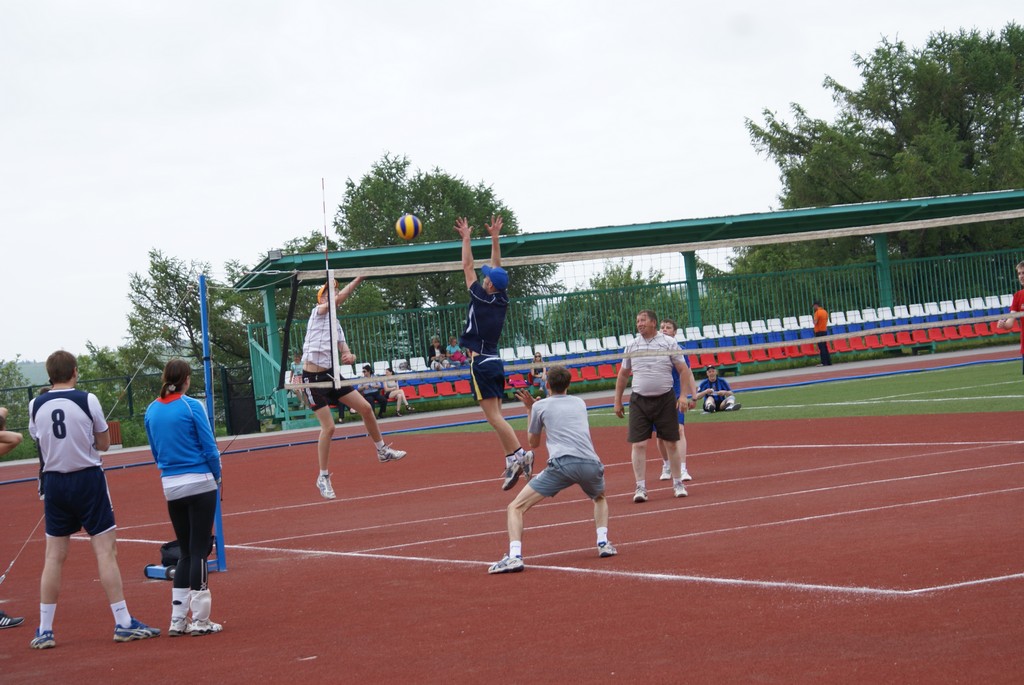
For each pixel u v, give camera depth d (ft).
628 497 43.52
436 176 196.24
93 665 22.91
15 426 123.75
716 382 82.07
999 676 16.52
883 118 206.59
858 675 17.08
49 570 25.40
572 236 119.34
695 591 24.50
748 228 130.11
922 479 39.22
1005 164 186.50
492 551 33.40
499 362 36.50
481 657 20.40
